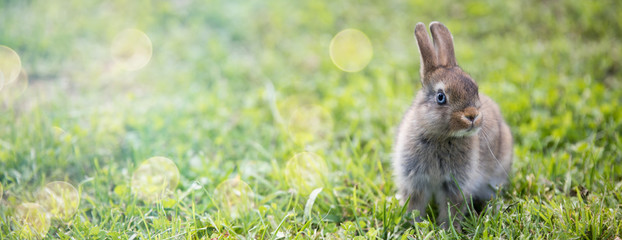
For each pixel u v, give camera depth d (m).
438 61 5.11
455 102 4.50
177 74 8.57
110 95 7.99
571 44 9.23
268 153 6.20
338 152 6.21
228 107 7.50
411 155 4.95
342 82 8.47
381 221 4.86
